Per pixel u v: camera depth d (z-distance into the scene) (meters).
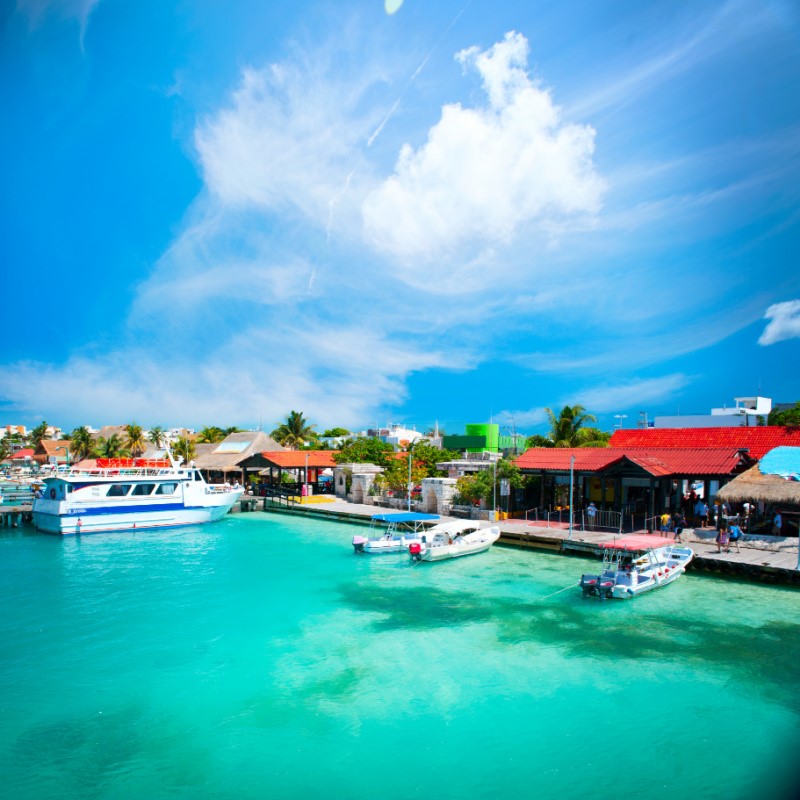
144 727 13.84
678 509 37.28
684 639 18.64
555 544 30.94
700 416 56.31
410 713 14.28
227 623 20.83
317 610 22.22
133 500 41.84
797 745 12.84
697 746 12.80
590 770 12.02
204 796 11.37
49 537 39.78
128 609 22.58
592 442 55.81
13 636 19.64
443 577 26.88
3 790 11.55
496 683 15.77
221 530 42.09
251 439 70.12
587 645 18.27
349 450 57.97
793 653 17.50
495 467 37.97
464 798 11.21
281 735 13.41
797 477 27.88
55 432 141.00
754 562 25.22
